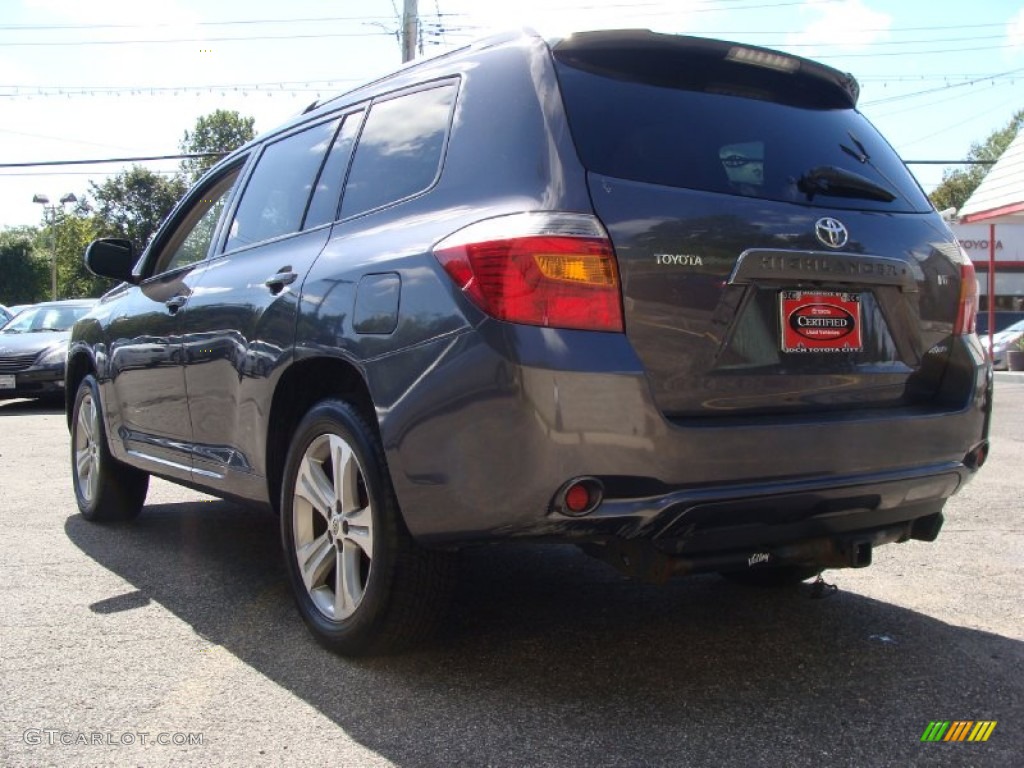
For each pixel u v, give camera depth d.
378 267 2.99
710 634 3.46
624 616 3.68
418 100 3.37
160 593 4.00
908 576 4.18
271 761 2.50
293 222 3.81
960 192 62.53
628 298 2.59
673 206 2.71
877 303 3.04
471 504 2.62
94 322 5.31
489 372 2.56
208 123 62.09
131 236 58.88
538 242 2.54
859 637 3.42
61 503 5.99
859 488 2.83
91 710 2.82
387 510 2.92
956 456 3.12
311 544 3.36
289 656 3.25
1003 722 2.71
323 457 3.32
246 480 3.75
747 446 2.65
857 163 3.26
